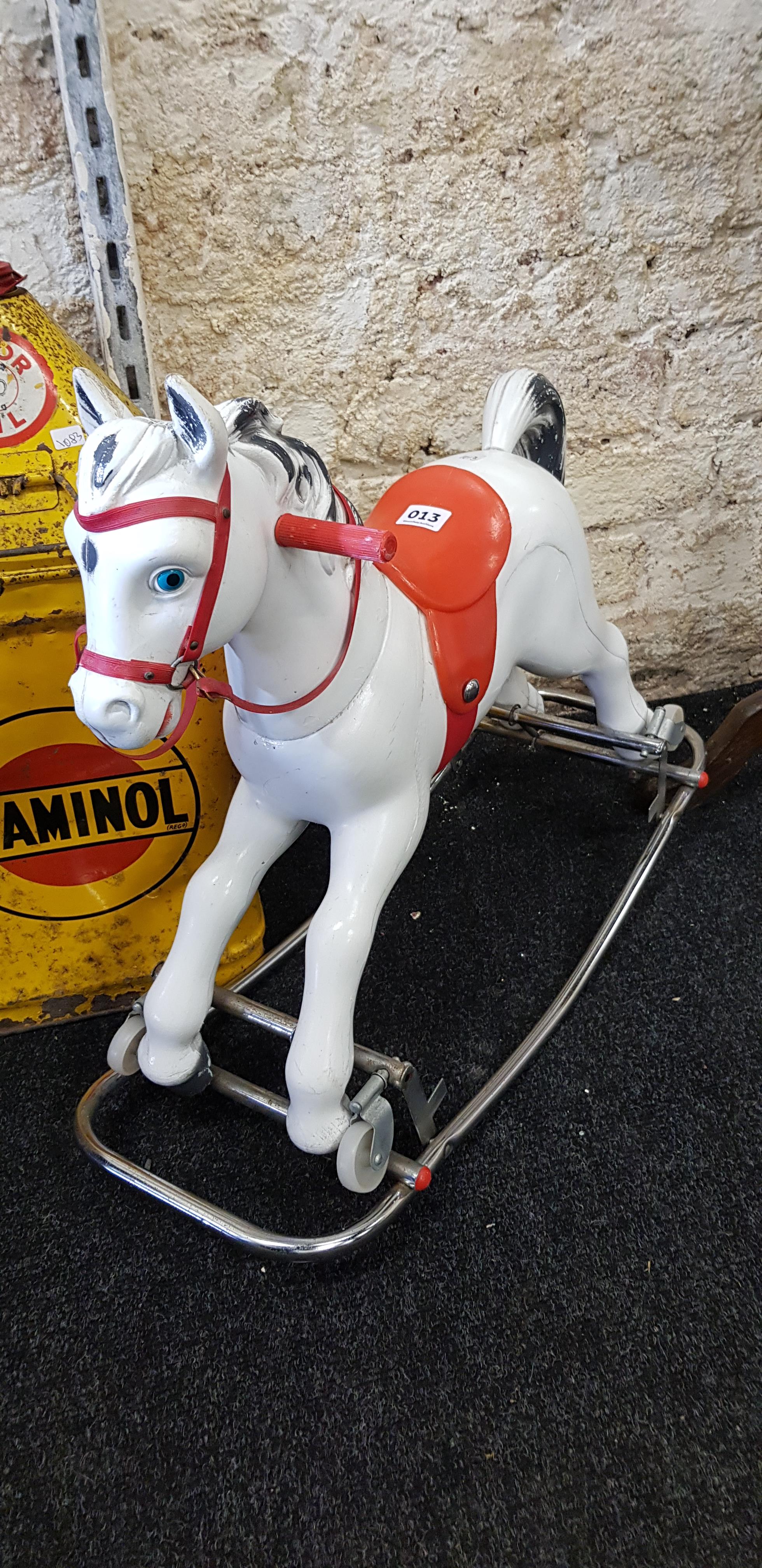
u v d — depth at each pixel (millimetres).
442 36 1146
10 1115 1109
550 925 1309
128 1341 899
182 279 1229
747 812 1488
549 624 1065
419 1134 966
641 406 1487
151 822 1104
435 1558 749
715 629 1731
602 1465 794
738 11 1206
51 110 1074
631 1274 923
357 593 799
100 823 1089
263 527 690
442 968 1254
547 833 1471
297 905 1370
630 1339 875
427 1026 1177
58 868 1105
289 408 1366
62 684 987
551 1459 800
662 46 1211
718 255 1389
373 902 866
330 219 1235
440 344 1369
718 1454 796
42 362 889
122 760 1052
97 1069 1156
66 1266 963
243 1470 807
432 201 1255
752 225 1377
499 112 1213
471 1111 1010
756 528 1638
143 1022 992
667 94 1247
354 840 881
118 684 651
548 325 1391
